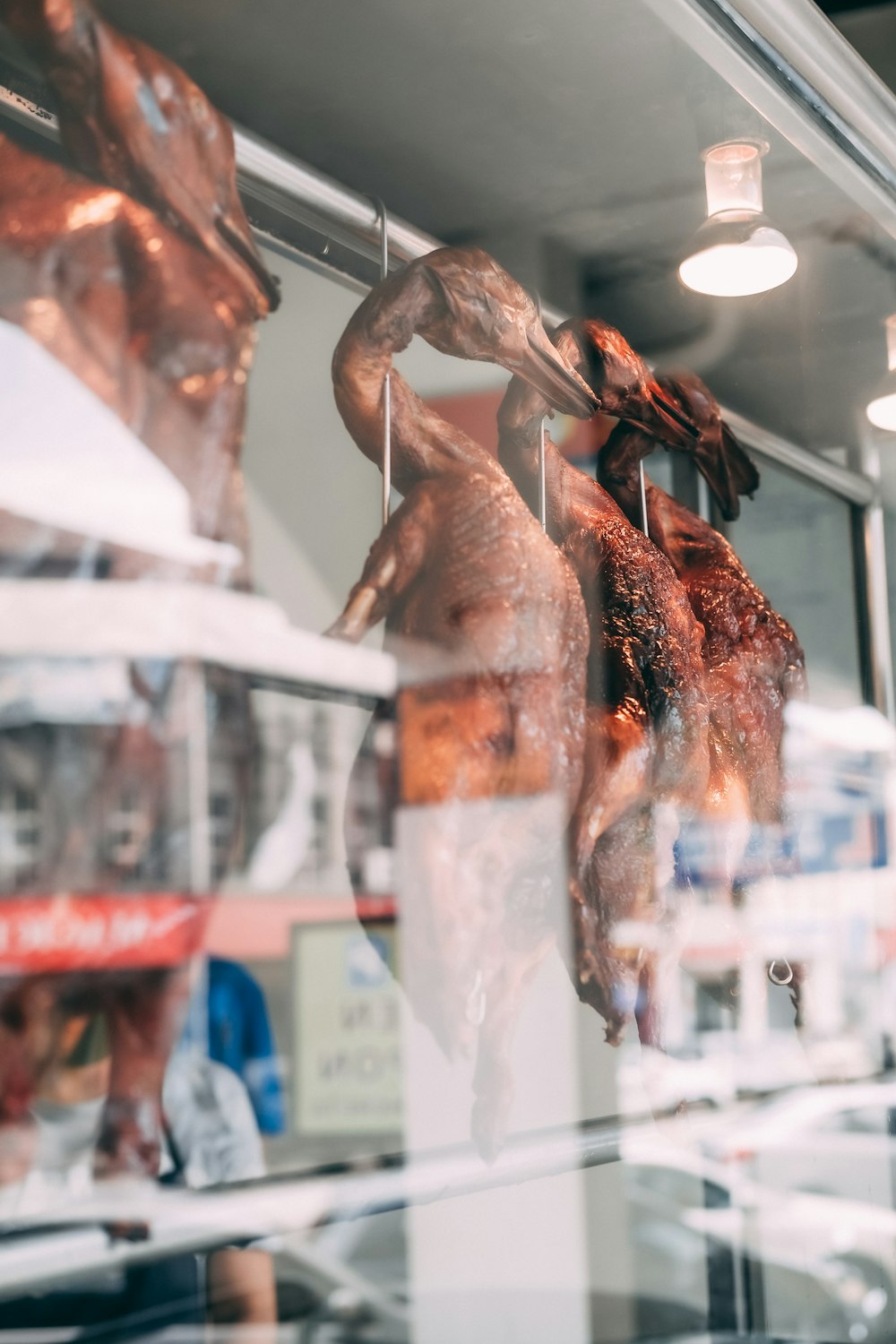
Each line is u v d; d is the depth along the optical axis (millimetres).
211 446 1099
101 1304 1126
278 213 1643
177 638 1055
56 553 998
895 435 2357
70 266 1039
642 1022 1618
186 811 1060
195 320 1095
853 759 2443
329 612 1947
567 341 1748
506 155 1800
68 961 996
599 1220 1981
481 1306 1716
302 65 1587
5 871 973
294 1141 1498
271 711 1520
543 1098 2016
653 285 2023
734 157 1771
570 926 1453
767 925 1955
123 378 1057
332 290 1979
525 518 1418
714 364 2201
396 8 1483
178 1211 1262
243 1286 1321
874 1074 2418
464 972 1297
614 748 1479
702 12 1488
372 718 1375
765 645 1943
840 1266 2264
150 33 1514
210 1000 1400
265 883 1502
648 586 1641
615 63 1601
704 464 2094
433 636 1351
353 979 1606
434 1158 1650
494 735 1323
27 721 981
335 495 1969
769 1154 2270
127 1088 1053
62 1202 1054
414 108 1700
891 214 1870
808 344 2152
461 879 1301
